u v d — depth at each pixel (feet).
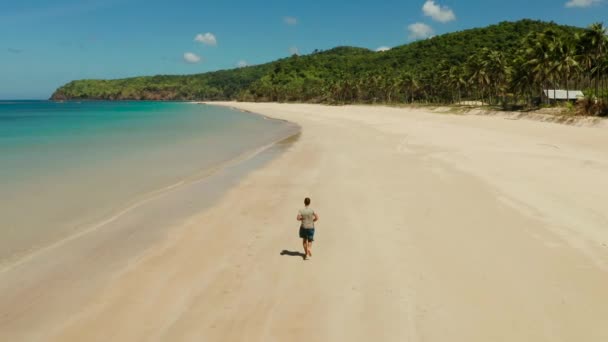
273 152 114.42
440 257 40.75
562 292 33.42
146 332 28.99
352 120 240.32
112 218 54.85
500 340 27.55
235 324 29.76
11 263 40.65
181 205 61.11
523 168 80.02
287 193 68.03
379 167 87.35
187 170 88.38
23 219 54.03
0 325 30.12
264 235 48.21
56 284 36.29
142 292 34.71
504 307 31.48
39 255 42.60
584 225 48.03
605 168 78.84
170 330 29.17
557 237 44.75
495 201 58.80
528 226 48.37
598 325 28.96
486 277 36.32
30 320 30.76
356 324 29.63
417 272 37.63
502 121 185.98
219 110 483.10
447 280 35.96
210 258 41.65
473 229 48.19
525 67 240.73
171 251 43.52
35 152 113.70
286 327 29.35
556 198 58.90
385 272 37.81
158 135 166.81
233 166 93.04
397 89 463.01
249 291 34.68
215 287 35.42
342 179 77.41
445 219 52.11
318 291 34.53
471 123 186.60
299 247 44.50
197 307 32.22
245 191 69.67
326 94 599.16
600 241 43.27
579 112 171.53
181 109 524.52
